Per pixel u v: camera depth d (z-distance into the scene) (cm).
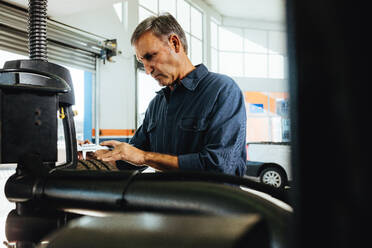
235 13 1222
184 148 131
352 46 17
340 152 17
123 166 139
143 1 774
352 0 17
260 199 37
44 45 87
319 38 18
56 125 65
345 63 17
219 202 38
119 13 662
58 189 53
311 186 18
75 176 53
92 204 49
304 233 19
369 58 16
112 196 47
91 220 26
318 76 18
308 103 18
